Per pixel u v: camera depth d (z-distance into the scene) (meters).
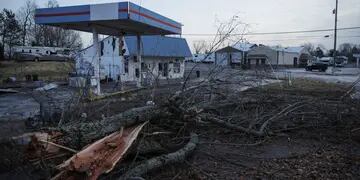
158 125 6.73
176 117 6.92
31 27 76.50
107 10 15.46
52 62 47.69
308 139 7.59
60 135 5.05
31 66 41.44
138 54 22.33
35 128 7.26
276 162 5.95
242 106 9.48
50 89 14.45
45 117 7.85
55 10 16.44
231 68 9.64
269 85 21.06
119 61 30.56
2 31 70.94
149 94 11.23
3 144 5.04
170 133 6.69
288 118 9.39
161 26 19.83
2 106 13.48
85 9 15.88
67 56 18.16
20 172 4.59
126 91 16.97
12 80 28.47
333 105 11.12
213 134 7.89
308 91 17.75
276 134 7.86
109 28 20.16
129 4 15.26
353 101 11.65
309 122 8.94
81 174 4.15
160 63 33.34
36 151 4.67
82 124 5.54
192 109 7.33
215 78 9.00
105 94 15.71
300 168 5.60
